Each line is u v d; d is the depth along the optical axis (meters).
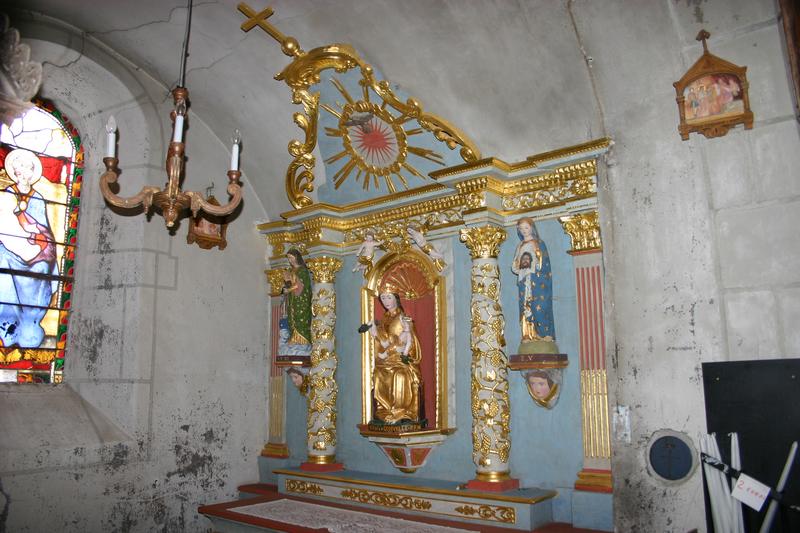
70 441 5.67
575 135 5.14
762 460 3.84
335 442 6.75
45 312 6.13
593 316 5.07
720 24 4.16
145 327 6.30
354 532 5.05
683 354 4.25
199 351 6.78
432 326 6.19
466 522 5.26
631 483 4.33
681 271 4.34
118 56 6.44
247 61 6.14
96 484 5.77
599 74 4.72
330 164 6.74
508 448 5.37
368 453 6.50
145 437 6.16
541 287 5.30
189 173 6.84
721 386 4.07
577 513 4.89
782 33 3.96
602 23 4.48
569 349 5.26
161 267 6.53
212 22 5.73
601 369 4.98
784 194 3.99
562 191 5.45
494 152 5.72
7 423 5.44
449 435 5.88
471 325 5.61
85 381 6.22
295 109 6.48
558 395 5.26
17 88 5.71
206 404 6.77
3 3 5.57
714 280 4.19
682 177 4.41
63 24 5.99
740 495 3.82
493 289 5.56
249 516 5.68
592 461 4.95
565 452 5.17
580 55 4.71
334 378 6.83
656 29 4.35
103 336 6.29
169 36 6.03
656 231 4.48
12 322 5.85
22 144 6.15
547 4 4.54
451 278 6.10
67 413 5.88
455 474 5.79
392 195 6.40
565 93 4.98
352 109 6.10
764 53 4.06
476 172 5.54
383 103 5.88
